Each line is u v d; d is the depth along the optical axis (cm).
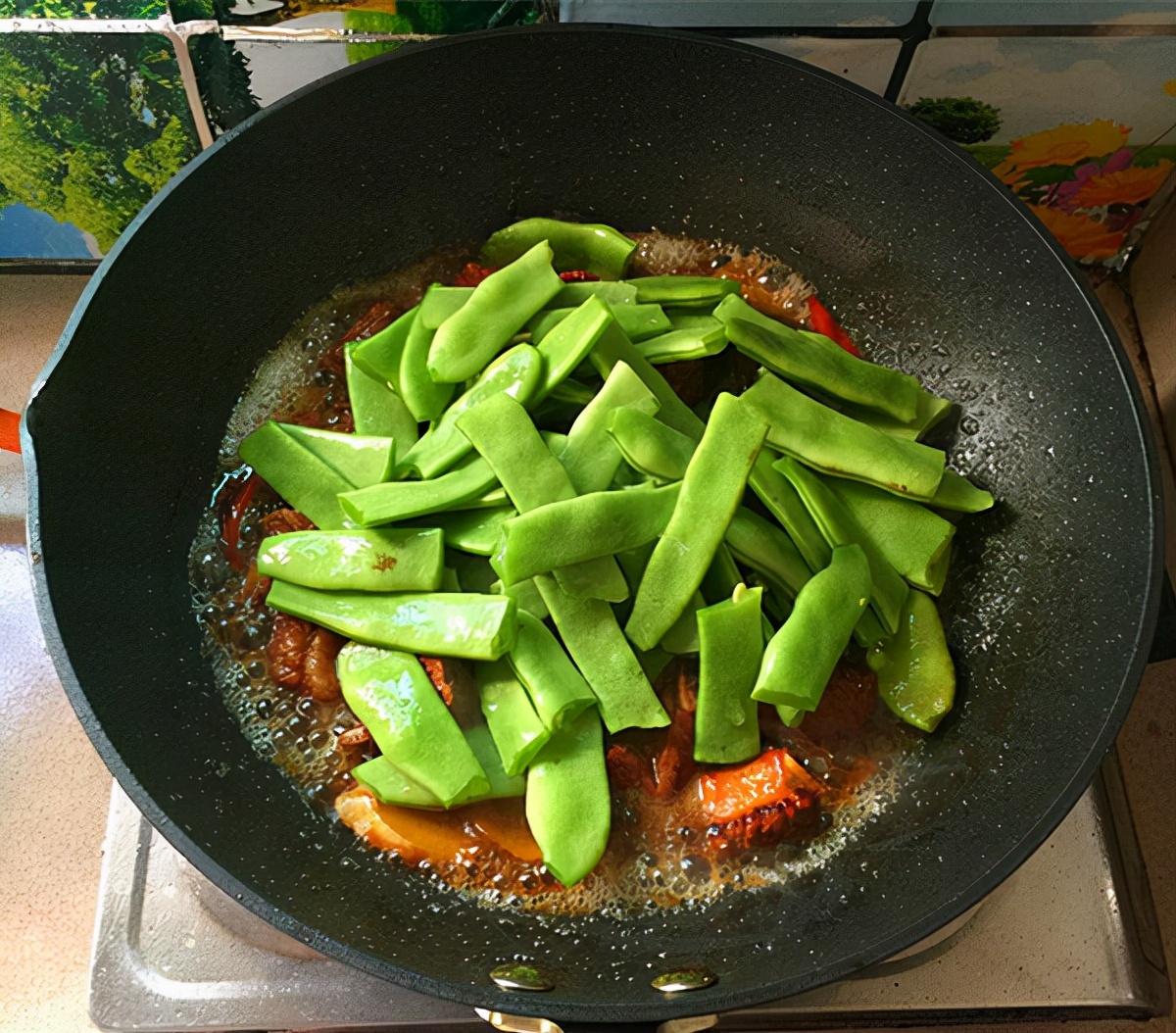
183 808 25
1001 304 30
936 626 29
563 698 26
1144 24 30
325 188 31
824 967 22
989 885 23
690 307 33
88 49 30
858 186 31
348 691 27
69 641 25
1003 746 28
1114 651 26
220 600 30
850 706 29
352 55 32
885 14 31
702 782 27
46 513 26
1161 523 26
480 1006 22
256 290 32
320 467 30
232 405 32
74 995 30
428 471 29
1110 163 36
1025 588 29
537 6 31
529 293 31
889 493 29
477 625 26
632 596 28
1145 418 27
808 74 29
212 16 30
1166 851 33
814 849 27
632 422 28
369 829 27
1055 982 28
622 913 27
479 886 27
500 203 34
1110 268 41
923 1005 28
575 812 26
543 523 26
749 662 27
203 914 29
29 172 34
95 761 33
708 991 22
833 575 27
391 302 34
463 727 27
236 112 33
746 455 28
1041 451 30
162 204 28
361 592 28
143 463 29
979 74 33
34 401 26
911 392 31
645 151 32
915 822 28
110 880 29
